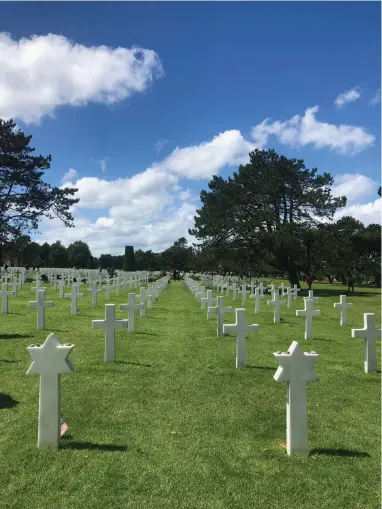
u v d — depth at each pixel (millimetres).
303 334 12016
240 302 22109
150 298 17734
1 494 3654
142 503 3564
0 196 42906
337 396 6352
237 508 3523
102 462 4195
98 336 10664
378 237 52688
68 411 5516
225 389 6574
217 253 36875
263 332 12086
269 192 35969
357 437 4883
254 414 5543
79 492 3699
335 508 3543
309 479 3951
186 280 39812
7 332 11016
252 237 35312
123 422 5203
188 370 7598
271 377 7270
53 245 92188
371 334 7762
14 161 42156
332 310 19750
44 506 3506
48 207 44469
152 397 6125
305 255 37125
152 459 4285
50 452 4359
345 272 38062
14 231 41969
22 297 20188
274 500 3635
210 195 37594
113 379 6941
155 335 11055
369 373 7688
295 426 4391
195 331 11828
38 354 4422
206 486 3822
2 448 4449
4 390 6285
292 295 26000
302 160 36312
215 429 5055
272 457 4359
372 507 3555
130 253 67812
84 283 32719
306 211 37094
